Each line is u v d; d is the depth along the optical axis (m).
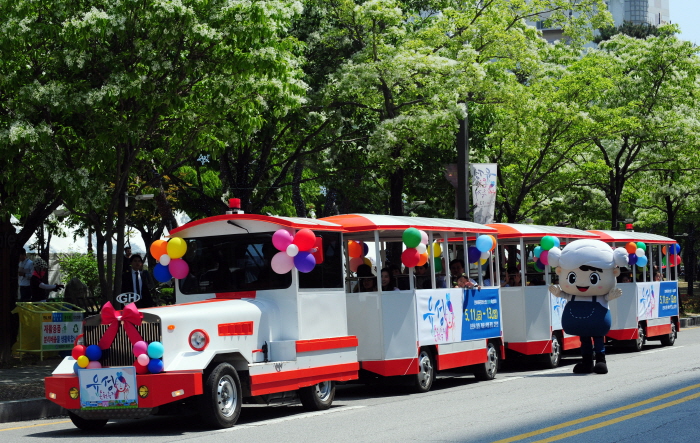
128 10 14.02
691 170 35.06
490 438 9.16
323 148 23.14
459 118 20.27
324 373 12.05
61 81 14.02
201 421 10.88
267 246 11.87
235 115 15.83
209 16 14.23
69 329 17.73
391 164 21.92
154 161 19.50
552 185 31.95
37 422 11.69
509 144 29.59
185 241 12.35
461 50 22.70
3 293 16.80
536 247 18.77
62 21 14.02
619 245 22.84
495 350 16.83
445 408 11.96
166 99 14.11
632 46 32.75
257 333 11.20
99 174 14.98
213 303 11.14
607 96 31.88
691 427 9.71
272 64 14.52
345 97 22.52
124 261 19.42
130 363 10.08
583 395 12.82
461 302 15.72
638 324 22.11
